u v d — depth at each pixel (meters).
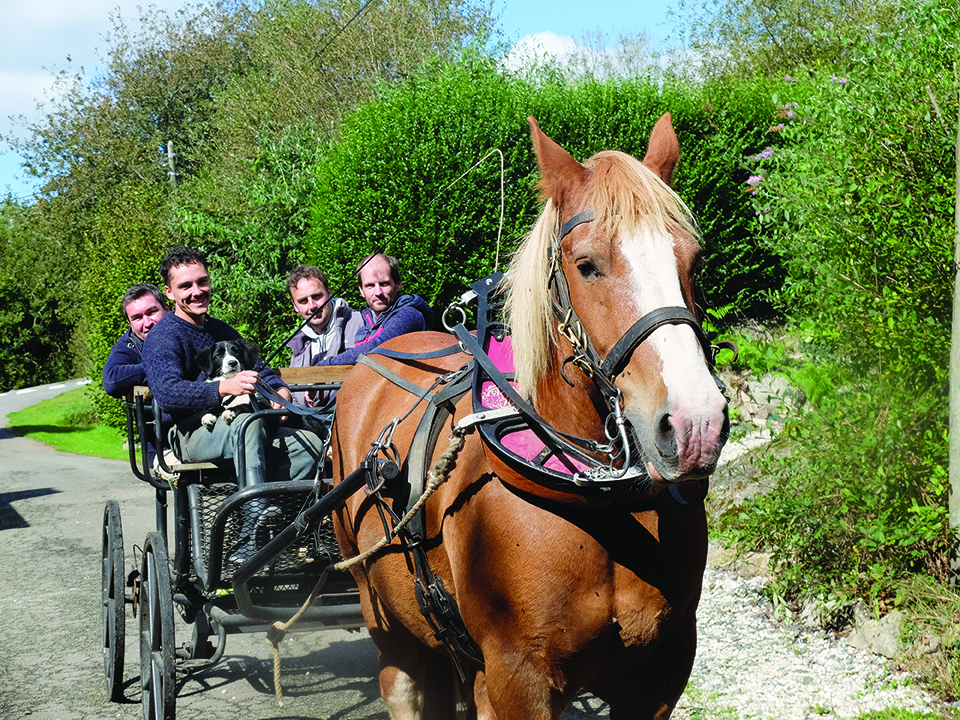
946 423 3.90
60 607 5.76
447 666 2.91
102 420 18.03
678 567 2.02
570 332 1.93
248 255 12.14
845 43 5.07
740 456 5.61
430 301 8.89
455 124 9.15
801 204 4.73
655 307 1.72
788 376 4.51
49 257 35.84
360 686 4.20
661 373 1.67
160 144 31.88
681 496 1.92
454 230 8.77
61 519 8.73
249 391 3.37
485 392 2.27
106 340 15.48
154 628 3.52
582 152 9.34
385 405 2.93
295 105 20.09
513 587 1.99
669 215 1.83
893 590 3.80
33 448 15.77
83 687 4.35
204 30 31.50
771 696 3.45
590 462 1.94
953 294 3.83
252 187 12.49
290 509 3.29
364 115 9.98
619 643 1.99
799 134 5.16
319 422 3.65
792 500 4.11
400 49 20.80
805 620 4.00
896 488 3.86
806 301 4.81
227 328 4.40
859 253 4.30
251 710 3.95
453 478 2.24
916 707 3.16
